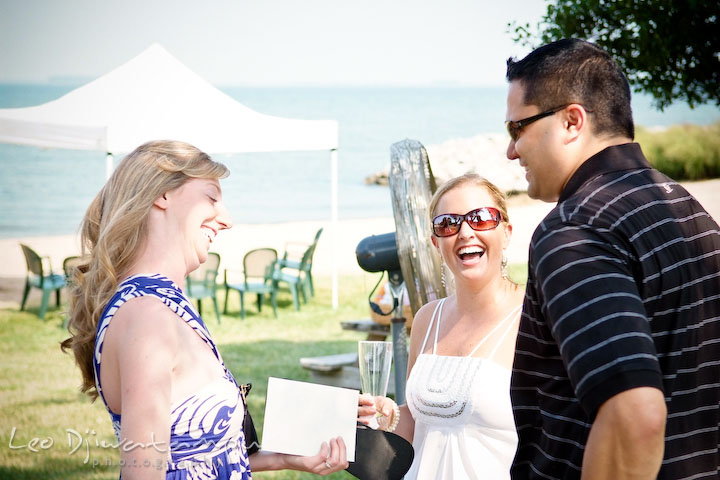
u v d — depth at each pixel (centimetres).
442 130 5016
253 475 510
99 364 176
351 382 689
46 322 1159
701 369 161
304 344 991
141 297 176
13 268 1955
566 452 162
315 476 509
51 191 3350
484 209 246
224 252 2034
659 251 153
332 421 209
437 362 250
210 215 192
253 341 1014
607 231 150
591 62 163
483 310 251
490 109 5450
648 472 136
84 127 985
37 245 2400
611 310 140
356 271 1767
